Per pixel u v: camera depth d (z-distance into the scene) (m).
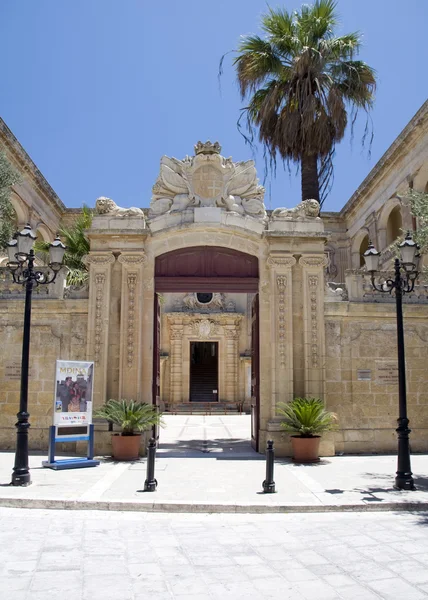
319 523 7.68
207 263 14.51
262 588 5.12
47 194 30.77
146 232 13.90
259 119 18.97
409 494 9.17
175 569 5.66
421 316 14.68
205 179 14.62
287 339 13.86
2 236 16.80
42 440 13.91
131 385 13.48
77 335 14.10
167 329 37.03
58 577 5.37
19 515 8.01
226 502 8.50
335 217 36.31
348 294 14.69
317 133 17.80
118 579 5.34
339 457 13.45
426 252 14.03
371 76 18.72
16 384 14.05
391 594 4.95
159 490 9.39
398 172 28.16
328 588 5.11
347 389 14.16
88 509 8.41
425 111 24.20
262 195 14.91
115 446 12.73
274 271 14.13
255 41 18.72
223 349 36.69
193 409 35.22
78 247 19.27
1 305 14.20
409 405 14.38
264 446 13.76
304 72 17.91
